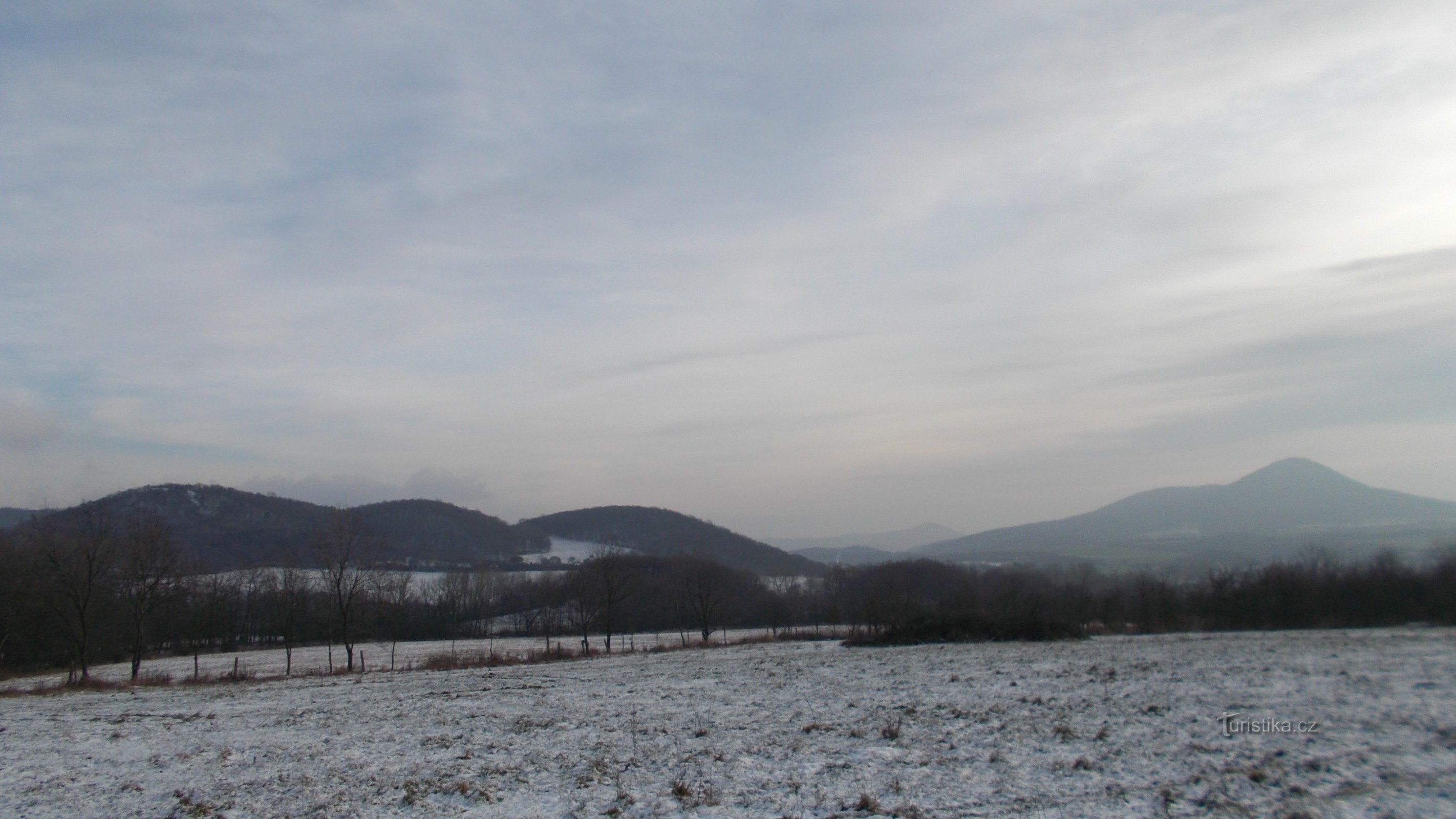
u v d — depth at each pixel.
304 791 16.09
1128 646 43.84
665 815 14.02
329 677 44.72
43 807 15.37
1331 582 61.34
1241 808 13.46
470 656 58.53
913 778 15.93
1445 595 58.25
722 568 106.38
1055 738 19.14
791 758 17.89
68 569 47.06
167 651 76.06
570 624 98.62
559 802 14.92
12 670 54.75
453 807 14.79
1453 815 12.82
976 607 59.75
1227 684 26.72
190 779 17.31
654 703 27.44
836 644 57.03
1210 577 67.38
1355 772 15.34
